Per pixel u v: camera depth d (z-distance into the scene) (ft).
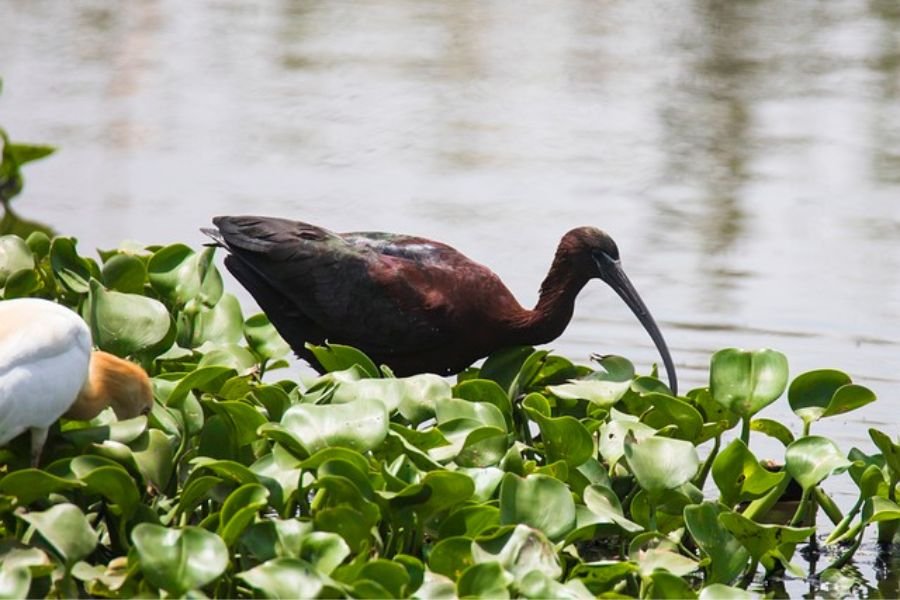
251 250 41.11
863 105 80.23
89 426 32.27
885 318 52.60
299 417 31.83
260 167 67.77
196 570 27.12
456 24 96.73
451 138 73.46
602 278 41.75
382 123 75.46
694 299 54.29
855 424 44.52
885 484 36.24
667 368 41.39
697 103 80.38
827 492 41.11
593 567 30.63
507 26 96.17
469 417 33.86
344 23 96.58
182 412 33.71
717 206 64.75
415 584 28.81
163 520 30.76
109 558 31.58
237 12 98.73
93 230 58.75
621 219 62.59
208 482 30.27
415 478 32.17
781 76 85.46
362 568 28.22
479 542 29.63
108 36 90.79
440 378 35.81
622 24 97.04
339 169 67.72
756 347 49.90
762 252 59.36
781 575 36.09
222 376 35.32
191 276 39.99
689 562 31.71
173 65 84.79
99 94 78.64
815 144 73.77
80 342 29.96
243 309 51.80
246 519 28.45
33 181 65.00
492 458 33.09
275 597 26.99
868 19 98.73
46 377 29.19
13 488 28.43
